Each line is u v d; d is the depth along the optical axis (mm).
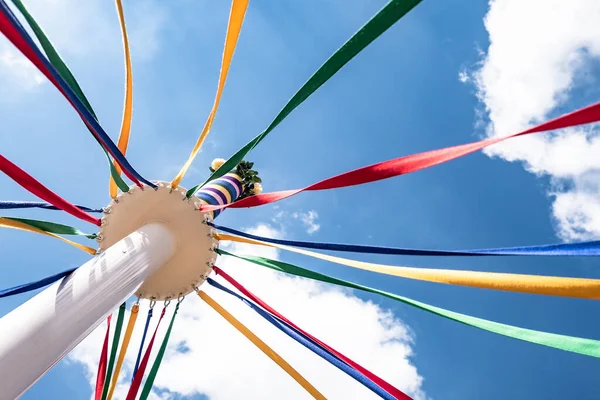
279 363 6527
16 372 3797
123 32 5012
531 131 3102
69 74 4477
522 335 3984
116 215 6066
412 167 3623
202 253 6195
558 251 3400
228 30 4543
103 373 6488
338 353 5984
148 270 5445
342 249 4719
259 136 4809
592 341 3527
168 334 6688
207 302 6938
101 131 4555
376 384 5668
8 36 3240
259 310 6852
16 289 5363
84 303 4492
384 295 5215
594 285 3342
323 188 4230
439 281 4273
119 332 6816
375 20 3150
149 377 6660
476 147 3348
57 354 4125
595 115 2852
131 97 5684
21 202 5656
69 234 6125
